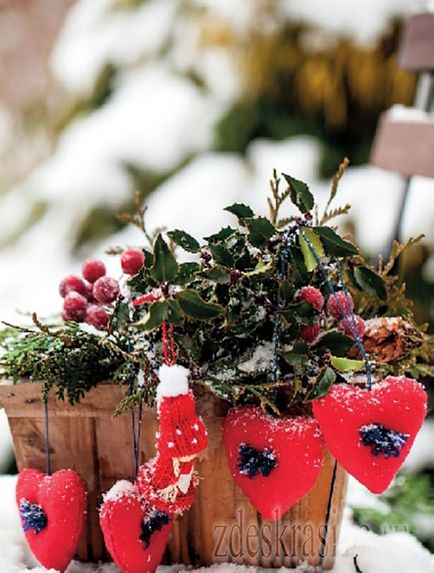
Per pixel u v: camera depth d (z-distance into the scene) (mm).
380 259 828
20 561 813
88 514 797
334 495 763
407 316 808
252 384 700
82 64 2729
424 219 1791
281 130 2293
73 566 810
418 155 1192
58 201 2463
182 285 661
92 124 2539
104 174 2361
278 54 2193
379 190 1908
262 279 687
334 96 2174
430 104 1275
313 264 658
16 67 4062
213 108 2395
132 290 707
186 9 2512
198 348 683
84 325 757
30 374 743
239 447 678
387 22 2014
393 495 1355
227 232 706
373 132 2201
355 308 820
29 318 1021
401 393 643
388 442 625
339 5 2049
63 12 3932
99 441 769
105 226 2357
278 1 2146
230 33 2277
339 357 677
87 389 716
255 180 2156
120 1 2742
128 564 709
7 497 954
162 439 633
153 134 2373
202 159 2285
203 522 793
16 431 775
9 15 3949
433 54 1246
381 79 2113
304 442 660
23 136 3414
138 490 714
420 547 901
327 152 2191
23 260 2498
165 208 2164
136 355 690
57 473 746
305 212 671
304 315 671
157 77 2564
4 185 3490
